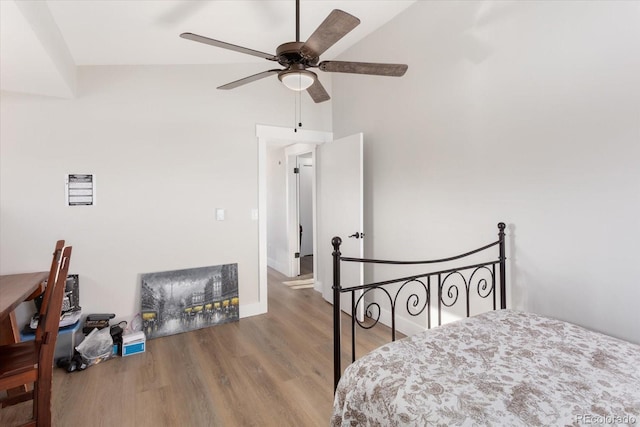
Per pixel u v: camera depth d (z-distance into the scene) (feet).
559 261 6.31
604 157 5.65
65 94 8.71
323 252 13.23
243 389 7.14
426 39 8.95
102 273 9.49
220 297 10.95
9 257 8.50
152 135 10.04
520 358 4.42
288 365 8.17
